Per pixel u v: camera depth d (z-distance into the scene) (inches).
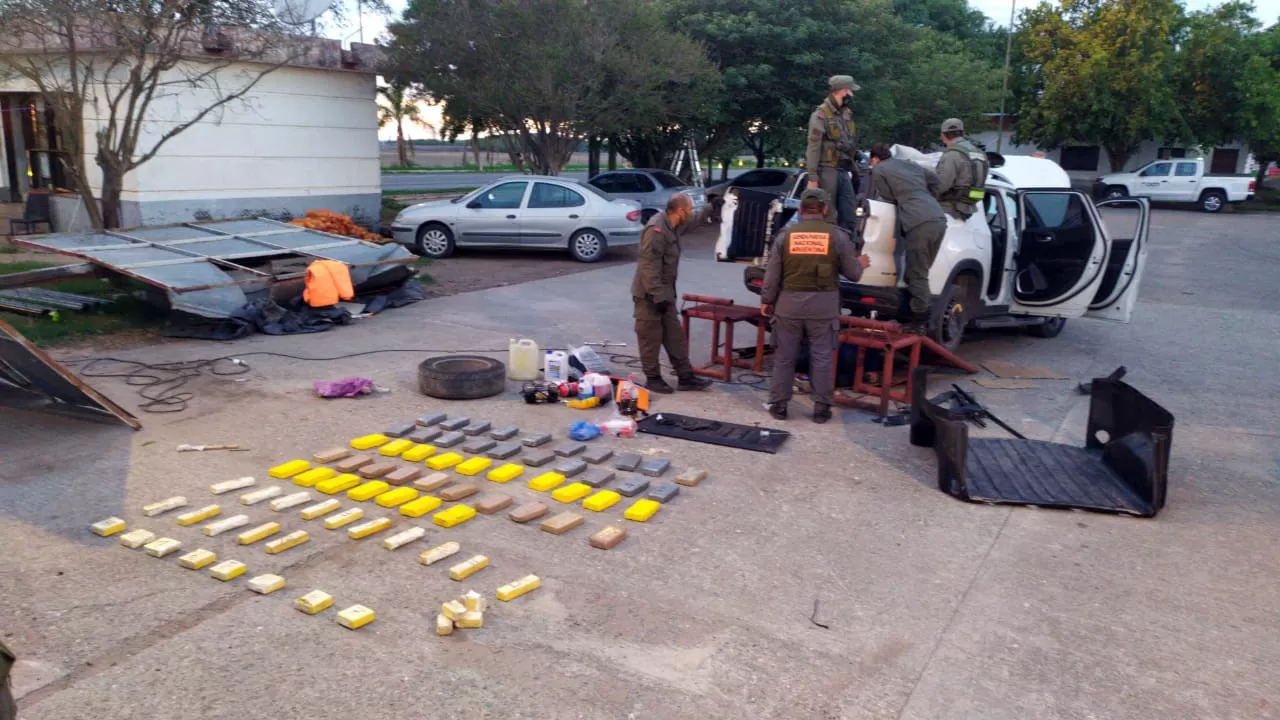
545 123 746.8
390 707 130.6
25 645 143.7
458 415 274.8
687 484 221.3
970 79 1150.3
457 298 470.9
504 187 621.9
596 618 157.5
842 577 175.0
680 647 148.8
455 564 177.3
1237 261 727.1
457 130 791.1
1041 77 1502.2
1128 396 227.5
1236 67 1405.0
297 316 387.5
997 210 361.4
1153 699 137.0
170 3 433.1
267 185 634.8
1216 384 335.0
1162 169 1354.6
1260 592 172.1
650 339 301.1
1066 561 183.9
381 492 211.8
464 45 685.9
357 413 274.4
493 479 221.8
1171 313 490.3
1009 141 1625.2
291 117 641.6
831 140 315.0
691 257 674.8
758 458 243.3
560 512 204.5
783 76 827.4
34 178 618.2
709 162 1057.5
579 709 131.3
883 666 144.7
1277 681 142.3
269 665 140.4
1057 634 155.6
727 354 323.6
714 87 771.4
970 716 132.3
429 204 637.9
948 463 218.1
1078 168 1616.6
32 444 238.7
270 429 257.0
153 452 235.0
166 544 178.2
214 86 579.8
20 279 343.6
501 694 134.5
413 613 157.9
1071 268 368.5
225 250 407.8
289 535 184.7
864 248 313.6
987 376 340.5
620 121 748.6
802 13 821.9
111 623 151.3
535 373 315.3
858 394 304.0
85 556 175.9
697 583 171.5
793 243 265.1
